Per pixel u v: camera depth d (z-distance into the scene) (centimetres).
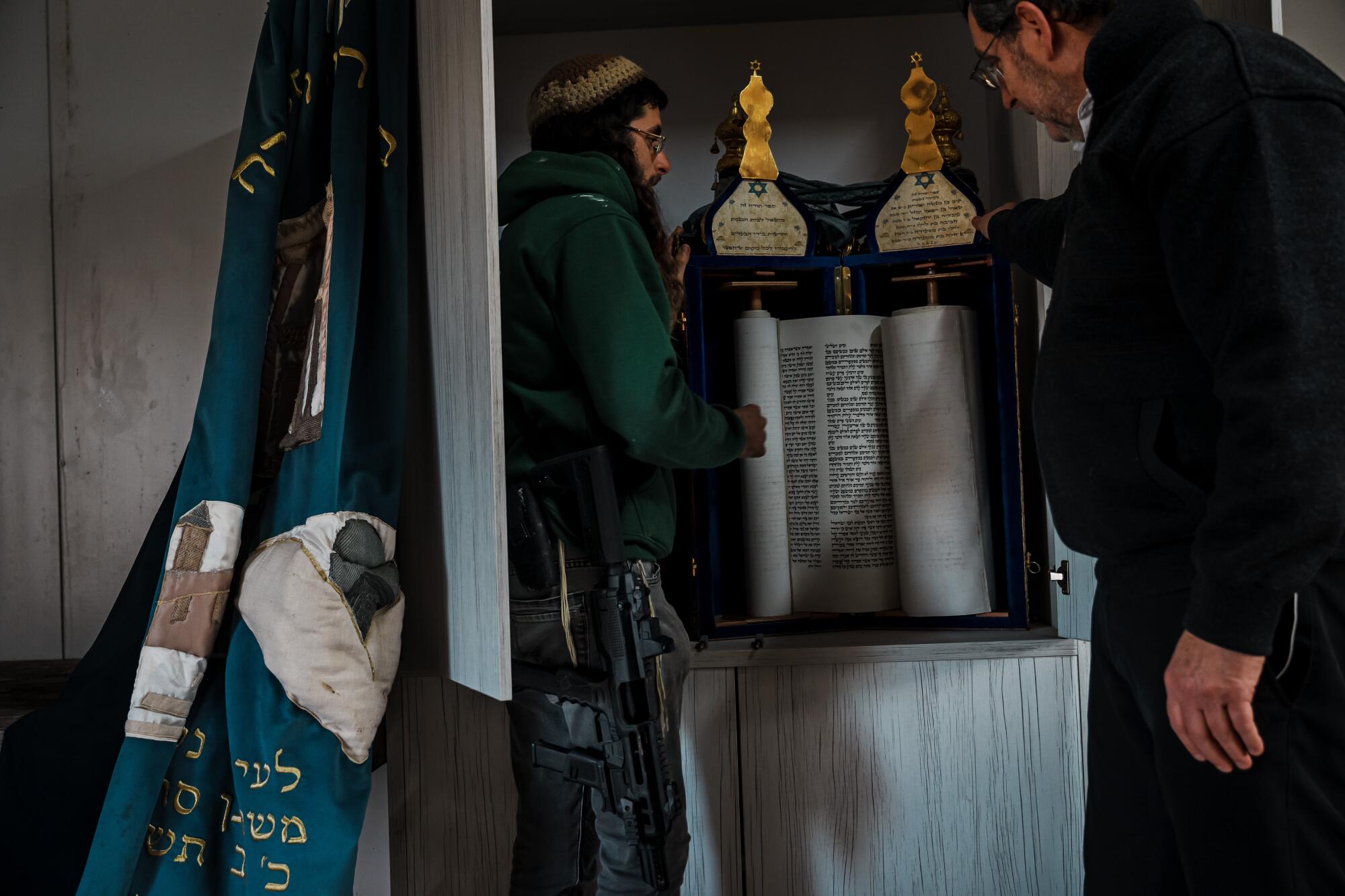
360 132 163
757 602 209
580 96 174
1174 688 102
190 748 158
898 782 193
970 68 253
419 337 175
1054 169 197
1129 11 116
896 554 209
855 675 193
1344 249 96
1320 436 92
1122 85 117
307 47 175
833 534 208
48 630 224
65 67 223
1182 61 108
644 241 158
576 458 145
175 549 154
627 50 257
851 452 207
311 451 156
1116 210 113
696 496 203
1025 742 193
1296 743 104
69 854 164
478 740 199
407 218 166
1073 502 121
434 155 162
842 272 212
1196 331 104
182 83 223
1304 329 94
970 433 204
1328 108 101
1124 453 115
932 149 213
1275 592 94
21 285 223
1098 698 134
